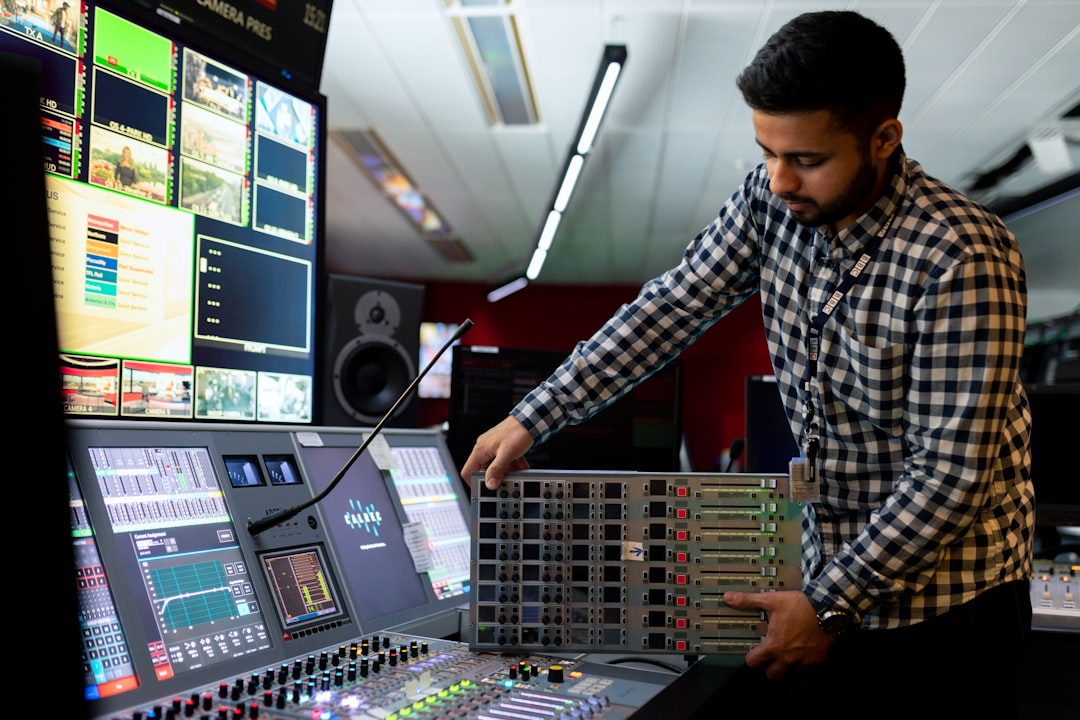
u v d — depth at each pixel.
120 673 0.97
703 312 1.43
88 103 1.32
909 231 1.13
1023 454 1.23
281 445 1.43
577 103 5.86
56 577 0.66
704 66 5.20
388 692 1.04
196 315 1.50
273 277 1.69
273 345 1.68
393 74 5.47
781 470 2.56
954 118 5.78
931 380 1.10
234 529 1.24
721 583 1.26
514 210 8.79
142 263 1.40
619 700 1.06
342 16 4.69
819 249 1.22
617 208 8.50
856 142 1.04
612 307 12.29
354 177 7.69
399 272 12.23
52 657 0.65
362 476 1.59
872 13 4.43
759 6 4.46
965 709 1.16
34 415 0.65
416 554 1.59
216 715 0.93
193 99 1.51
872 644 1.20
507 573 1.26
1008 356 1.07
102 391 1.32
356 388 2.42
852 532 1.26
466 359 2.27
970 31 4.55
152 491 1.15
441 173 7.57
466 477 1.36
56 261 1.25
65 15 1.28
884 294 1.15
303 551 1.34
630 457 2.29
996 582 1.18
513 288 11.76
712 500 1.27
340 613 1.33
